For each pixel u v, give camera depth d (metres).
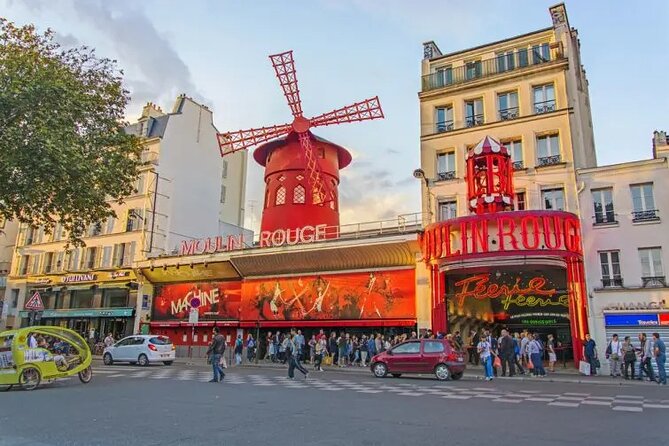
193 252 27.31
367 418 7.09
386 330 21.78
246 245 26.59
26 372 10.83
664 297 17.02
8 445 5.36
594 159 24.14
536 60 21.27
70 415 7.27
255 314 25.17
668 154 17.78
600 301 17.89
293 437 5.77
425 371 14.28
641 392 11.50
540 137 20.55
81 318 31.59
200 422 6.70
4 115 14.41
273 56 27.86
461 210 21.14
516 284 19.09
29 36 16.59
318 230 23.62
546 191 19.98
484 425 6.62
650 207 17.94
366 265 22.42
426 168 22.25
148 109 34.78
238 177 40.66
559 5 21.45
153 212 30.00
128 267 29.58
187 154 33.03
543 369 16.14
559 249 17.31
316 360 19.23
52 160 14.57
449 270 19.16
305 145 27.17
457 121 22.27
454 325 21.06
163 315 28.77
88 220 18.19
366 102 27.38
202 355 26.89
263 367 20.48
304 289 24.00
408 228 22.22
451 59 23.41
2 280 35.62
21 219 17.39
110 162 17.06
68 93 15.08
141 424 6.55
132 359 20.25
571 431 6.27
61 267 32.88
